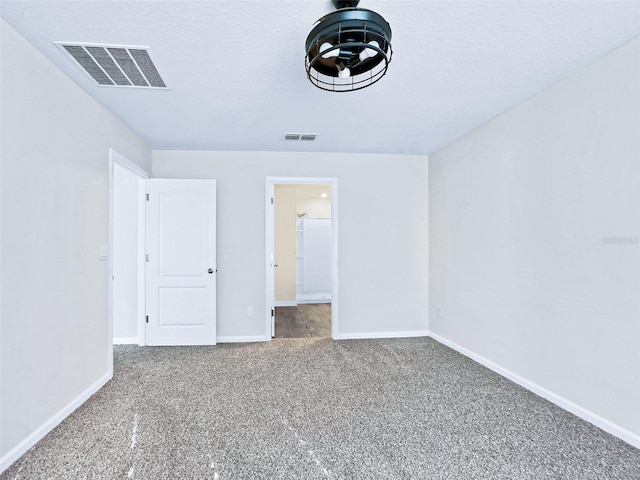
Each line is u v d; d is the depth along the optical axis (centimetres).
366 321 419
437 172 407
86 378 251
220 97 259
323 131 338
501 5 160
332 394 261
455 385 277
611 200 204
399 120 310
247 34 181
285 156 410
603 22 174
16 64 181
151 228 381
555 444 196
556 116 241
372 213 421
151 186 382
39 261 200
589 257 218
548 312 249
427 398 254
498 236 301
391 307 423
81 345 244
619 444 195
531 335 265
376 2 156
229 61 209
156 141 367
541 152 254
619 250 200
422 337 420
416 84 240
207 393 262
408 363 327
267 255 405
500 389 269
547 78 234
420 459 184
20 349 185
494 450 191
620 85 198
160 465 178
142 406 241
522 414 230
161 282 382
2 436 173
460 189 359
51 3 157
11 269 179
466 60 209
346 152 416
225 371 306
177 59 206
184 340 384
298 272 722
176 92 250
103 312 276
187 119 304
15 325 182
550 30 180
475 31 180
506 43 192
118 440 200
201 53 199
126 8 161
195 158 399
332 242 418
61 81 221
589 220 218
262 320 405
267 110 284
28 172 192
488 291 314
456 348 366
